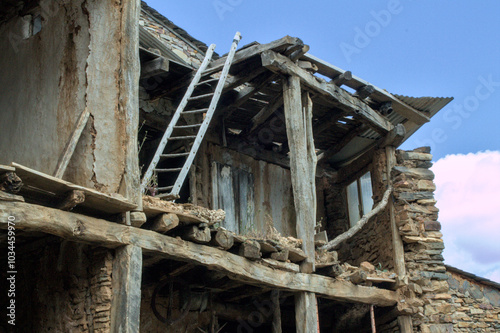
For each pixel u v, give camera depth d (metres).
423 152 13.09
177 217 8.09
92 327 7.75
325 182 14.69
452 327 12.03
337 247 14.25
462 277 12.62
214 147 12.37
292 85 10.87
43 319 8.41
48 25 9.05
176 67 10.96
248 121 12.71
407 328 11.81
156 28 13.08
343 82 11.88
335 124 13.06
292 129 10.70
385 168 12.95
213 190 12.05
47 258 8.62
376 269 12.18
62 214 7.07
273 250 9.59
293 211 13.66
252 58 10.99
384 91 12.56
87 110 8.12
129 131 7.90
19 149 8.88
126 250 7.69
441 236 12.43
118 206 7.51
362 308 12.22
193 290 10.25
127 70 8.05
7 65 9.65
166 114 11.60
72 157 8.08
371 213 11.94
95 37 8.35
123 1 8.26
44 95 8.75
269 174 13.41
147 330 9.49
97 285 7.80
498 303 12.61
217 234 8.67
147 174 9.18
